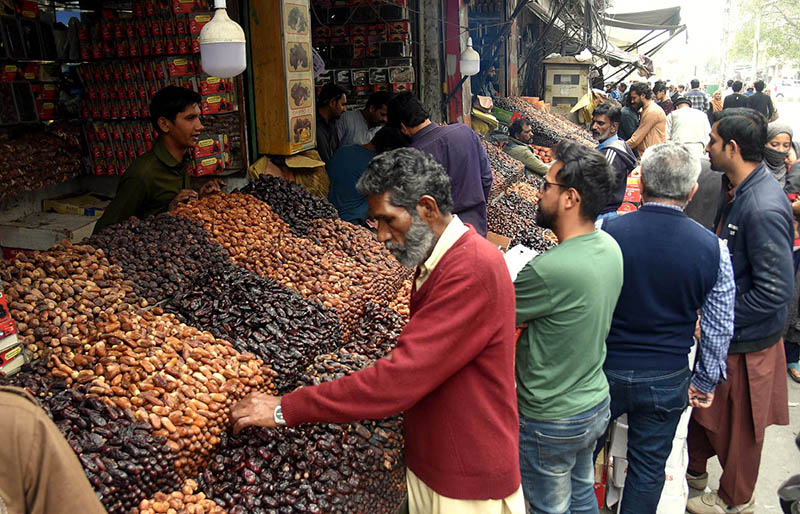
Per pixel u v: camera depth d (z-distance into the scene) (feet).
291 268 10.34
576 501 8.82
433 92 26.86
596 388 8.09
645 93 27.94
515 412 6.45
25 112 15.62
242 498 6.43
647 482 9.30
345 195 13.65
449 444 6.31
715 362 9.25
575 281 7.46
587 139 34.30
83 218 16.34
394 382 5.85
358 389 5.94
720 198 12.27
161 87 14.52
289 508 6.52
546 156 28.91
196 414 6.46
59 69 16.66
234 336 8.06
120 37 14.38
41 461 3.89
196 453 6.40
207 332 7.89
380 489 7.49
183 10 13.39
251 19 13.82
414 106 12.86
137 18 14.01
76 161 16.65
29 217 16.33
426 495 6.91
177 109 11.16
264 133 14.46
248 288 8.95
